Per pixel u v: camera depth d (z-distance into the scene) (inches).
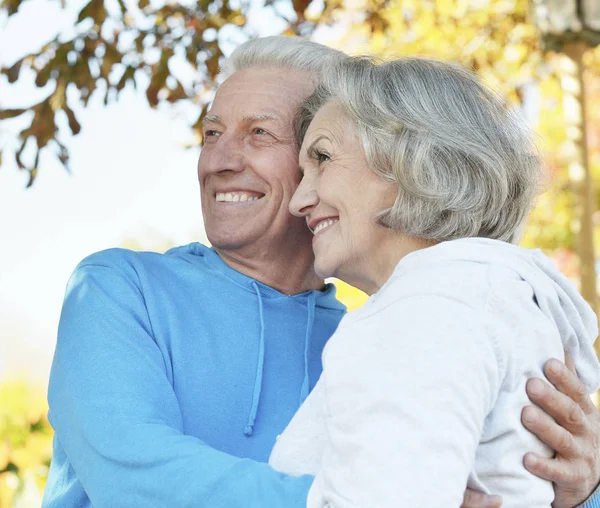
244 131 114.8
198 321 105.4
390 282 79.6
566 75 220.2
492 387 70.8
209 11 216.1
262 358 105.4
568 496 80.8
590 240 221.3
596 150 469.1
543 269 81.6
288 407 105.3
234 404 102.7
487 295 73.9
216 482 77.0
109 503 82.9
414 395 67.6
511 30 295.6
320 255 91.0
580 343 82.1
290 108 114.7
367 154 86.6
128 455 82.7
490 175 85.1
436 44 296.2
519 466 74.1
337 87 91.9
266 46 118.7
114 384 90.7
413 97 87.0
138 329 98.0
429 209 84.1
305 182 94.6
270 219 113.4
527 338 74.7
